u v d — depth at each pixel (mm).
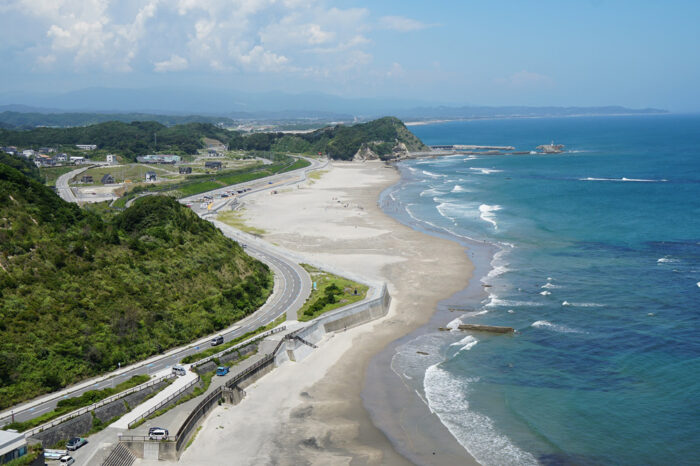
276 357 88562
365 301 109375
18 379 73062
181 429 65375
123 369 82438
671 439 65438
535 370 84062
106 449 61719
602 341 92750
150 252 111312
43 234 99875
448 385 80562
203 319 98938
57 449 60875
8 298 83562
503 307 110062
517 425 69750
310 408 75438
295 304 112000
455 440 67188
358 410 74750
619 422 69312
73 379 77438
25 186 109188
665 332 95000
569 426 69062
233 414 73875
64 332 82875
